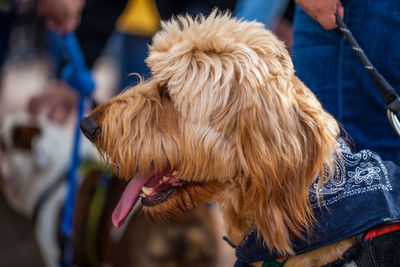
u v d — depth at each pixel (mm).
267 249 1654
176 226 2875
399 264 1490
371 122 2010
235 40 1782
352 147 1991
